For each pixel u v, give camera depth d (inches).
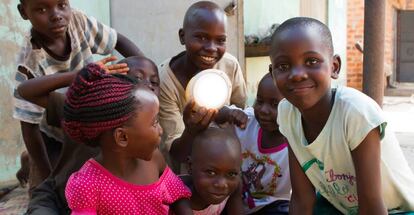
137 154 57.8
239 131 83.2
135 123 56.0
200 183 68.1
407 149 177.2
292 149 69.1
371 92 118.8
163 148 83.9
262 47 184.2
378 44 117.0
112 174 58.8
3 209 112.0
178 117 85.0
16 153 136.9
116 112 55.2
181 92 84.7
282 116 68.9
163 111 84.1
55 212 65.8
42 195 68.6
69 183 57.9
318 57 56.4
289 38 56.3
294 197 71.1
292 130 68.0
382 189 67.4
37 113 78.2
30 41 79.4
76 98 56.1
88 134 57.0
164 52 145.9
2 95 132.9
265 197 80.8
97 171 58.4
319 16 273.9
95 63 58.3
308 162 68.1
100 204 57.5
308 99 57.6
